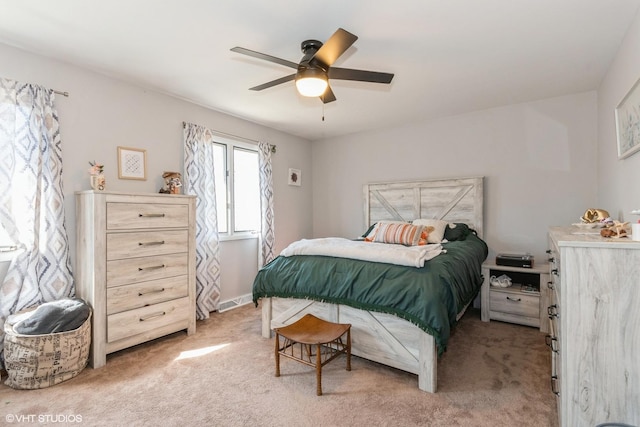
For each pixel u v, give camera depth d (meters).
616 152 2.40
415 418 1.75
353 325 2.36
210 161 3.59
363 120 4.19
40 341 2.03
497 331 3.02
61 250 2.43
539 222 3.48
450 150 4.02
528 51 2.38
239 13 1.91
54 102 2.46
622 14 1.91
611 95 2.57
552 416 1.75
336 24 2.03
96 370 2.29
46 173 2.39
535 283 3.41
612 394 1.25
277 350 2.21
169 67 2.65
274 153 4.61
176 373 2.25
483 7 1.85
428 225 3.49
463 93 3.24
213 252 3.60
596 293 1.26
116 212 2.46
